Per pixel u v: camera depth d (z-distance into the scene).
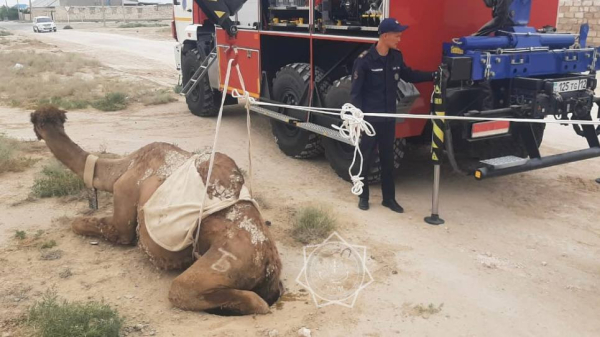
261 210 6.23
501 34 6.11
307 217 5.68
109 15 88.25
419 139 7.70
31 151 8.52
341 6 7.27
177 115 11.58
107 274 4.72
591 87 6.44
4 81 16.05
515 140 7.38
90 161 5.20
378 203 6.55
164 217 4.37
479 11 6.56
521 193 6.92
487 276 4.83
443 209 6.38
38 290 4.43
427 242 5.49
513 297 4.50
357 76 5.84
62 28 60.25
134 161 5.00
